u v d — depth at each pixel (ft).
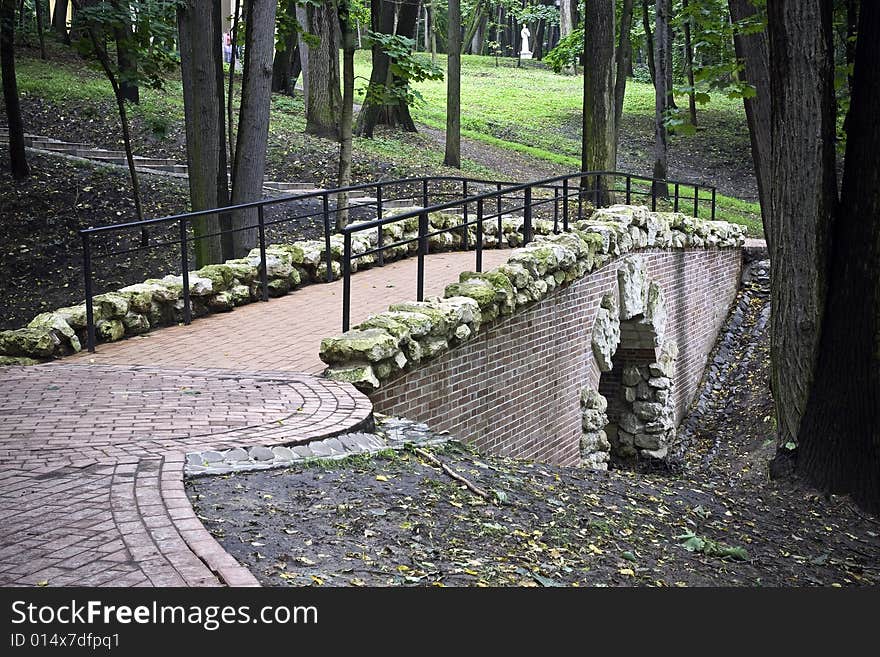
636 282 45.34
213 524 14.79
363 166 79.00
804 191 31.68
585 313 39.86
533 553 16.97
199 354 28.78
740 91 40.65
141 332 32.30
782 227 32.32
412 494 18.53
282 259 39.29
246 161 45.96
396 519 16.83
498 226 49.90
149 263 56.90
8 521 14.19
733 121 129.39
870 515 29.48
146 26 52.85
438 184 79.05
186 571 12.52
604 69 57.67
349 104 51.34
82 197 62.90
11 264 54.70
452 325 28.14
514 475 22.95
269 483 17.31
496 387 31.73
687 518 24.07
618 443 51.55
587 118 58.44
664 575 18.01
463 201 32.27
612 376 52.34
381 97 51.93
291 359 27.81
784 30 31.30
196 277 34.91
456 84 87.61
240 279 37.11
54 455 17.76
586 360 40.27
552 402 36.58
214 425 20.40
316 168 76.64
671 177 105.40
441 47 228.22
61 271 55.01
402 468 20.26
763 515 27.53
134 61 55.16
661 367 50.47
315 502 16.76
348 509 16.75
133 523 14.17
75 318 29.86
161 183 67.36
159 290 33.14
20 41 103.19
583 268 38.52
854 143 30.58
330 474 18.56
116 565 12.59
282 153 78.28
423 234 29.71
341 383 24.57
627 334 49.60
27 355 28.12
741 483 37.70
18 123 62.69
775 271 32.86
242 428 20.21
